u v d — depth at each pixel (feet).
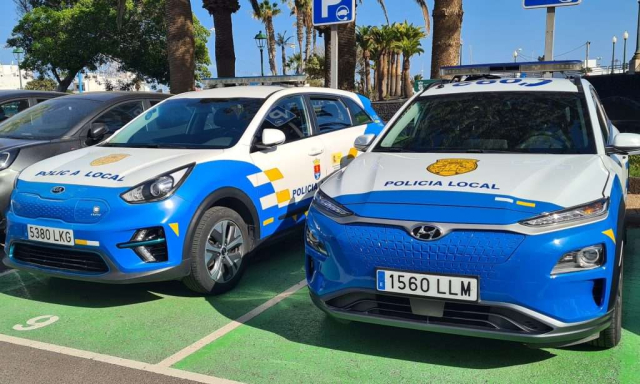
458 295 9.77
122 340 12.45
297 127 18.30
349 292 10.64
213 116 17.24
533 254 9.47
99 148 16.89
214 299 14.82
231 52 53.26
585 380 10.14
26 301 15.10
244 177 15.55
